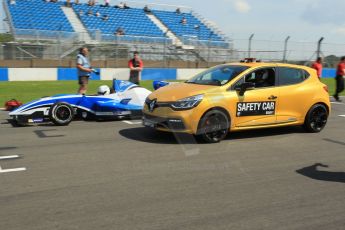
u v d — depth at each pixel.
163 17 34.34
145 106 7.72
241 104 7.62
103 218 4.09
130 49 24.42
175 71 22.84
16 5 28.56
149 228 3.88
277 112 8.12
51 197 4.62
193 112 7.11
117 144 7.25
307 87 8.52
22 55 21.64
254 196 4.82
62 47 22.77
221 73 8.05
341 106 13.68
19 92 14.70
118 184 5.12
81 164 5.96
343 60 15.14
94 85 17.84
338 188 5.19
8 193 4.72
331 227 4.02
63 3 30.73
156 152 6.73
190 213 4.27
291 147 7.39
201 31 33.84
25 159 6.18
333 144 7.72
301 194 4.94
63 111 8.86
